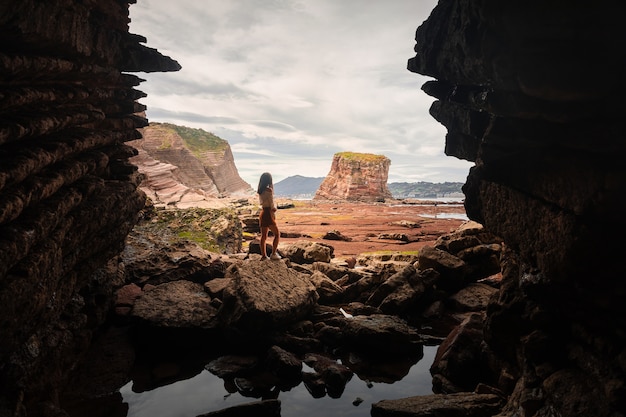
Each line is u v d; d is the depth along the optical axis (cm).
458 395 541
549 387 411
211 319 754
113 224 653
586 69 308
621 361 352
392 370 678
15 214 338
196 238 1323
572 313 417
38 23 383
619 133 327
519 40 318
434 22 459
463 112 504
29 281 361
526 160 422
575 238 363
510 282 531
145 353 719
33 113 423
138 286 897
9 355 411
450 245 1104
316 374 630
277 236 1046
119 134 712
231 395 595
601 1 280
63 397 555
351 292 1038
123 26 664
